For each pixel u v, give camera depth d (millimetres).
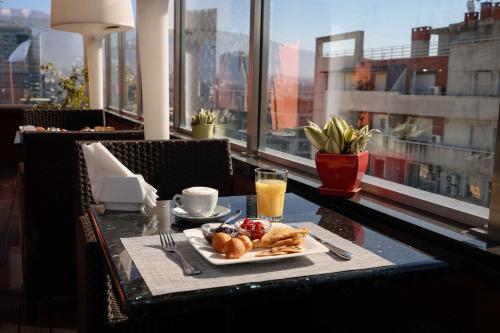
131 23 3416
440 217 1519
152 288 844
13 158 6410
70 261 2438
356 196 1760
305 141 2342
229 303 847
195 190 1326
